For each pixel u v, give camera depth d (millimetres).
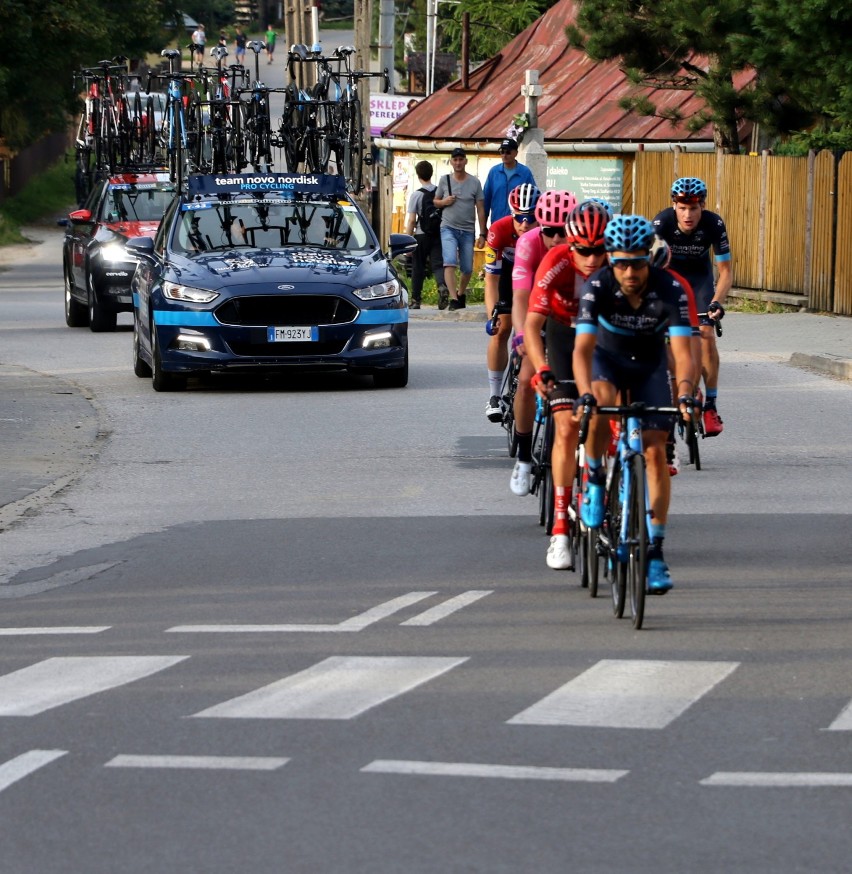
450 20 185000
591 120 94250
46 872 13023
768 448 35844
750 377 48344
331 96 65625
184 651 20344
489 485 32062
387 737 16500
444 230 69125
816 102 65438
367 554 26125
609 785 14930
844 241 64875
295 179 51031
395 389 46594
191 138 62969
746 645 20141
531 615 21906
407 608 22422
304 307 45438
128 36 187375
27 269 127125
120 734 16812
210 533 28141
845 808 14281
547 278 23656
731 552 25781
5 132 169250
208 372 45750
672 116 78375
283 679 18844
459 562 25422
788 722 16891
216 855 13312
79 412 42688
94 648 20703
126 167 79688
